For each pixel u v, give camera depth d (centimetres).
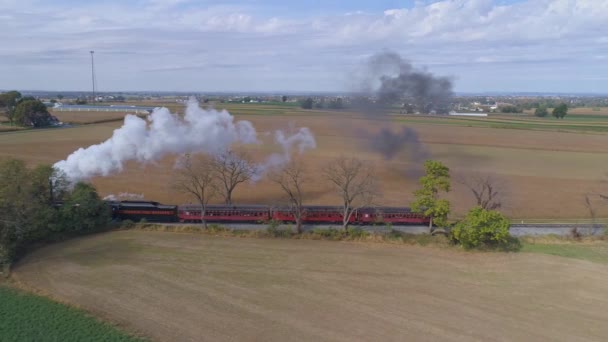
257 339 3541
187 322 3791
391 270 4988
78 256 5238
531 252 5581
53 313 3878
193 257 5262
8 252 4947
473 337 3644
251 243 5775
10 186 5250
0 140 13325
